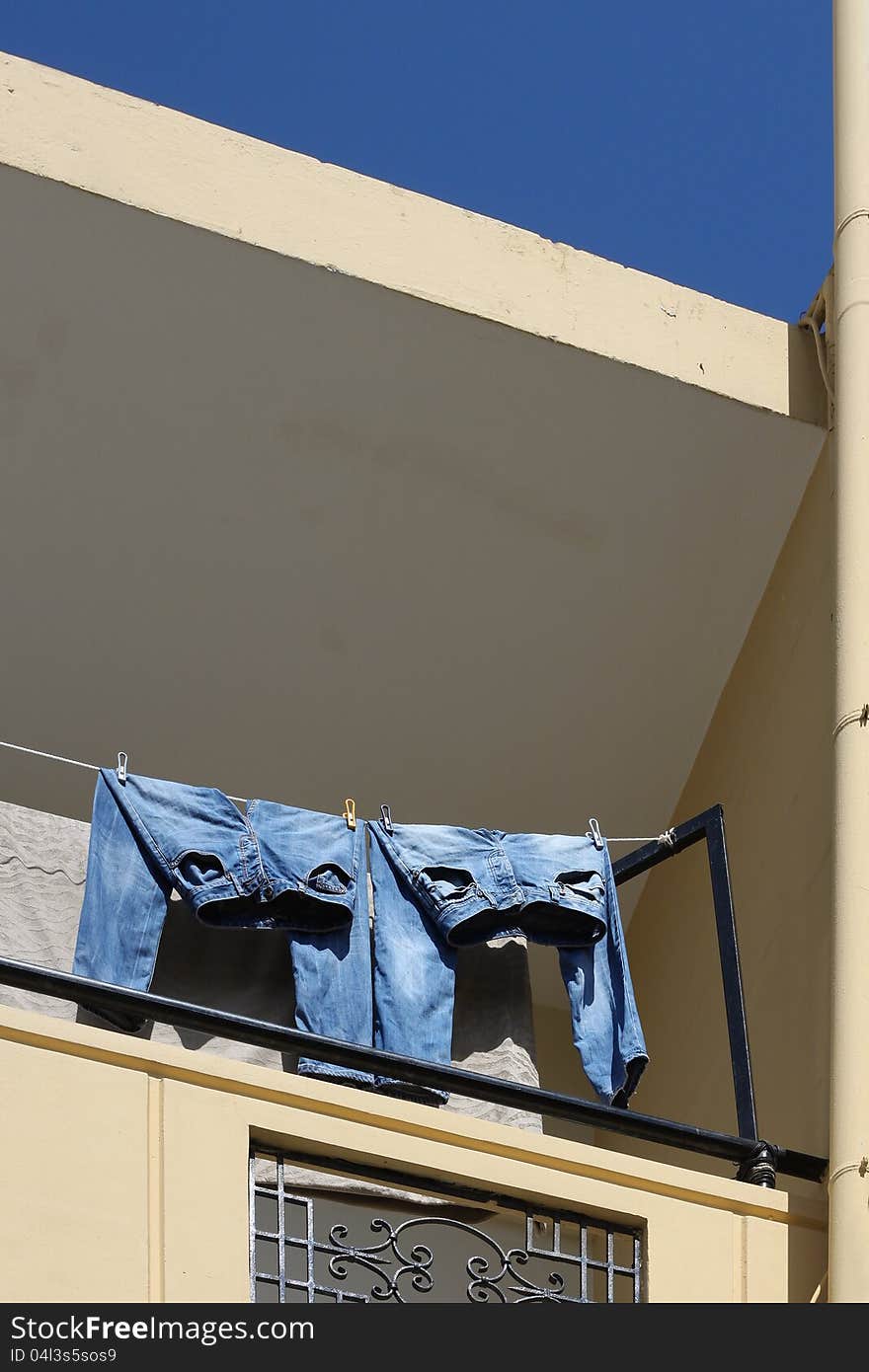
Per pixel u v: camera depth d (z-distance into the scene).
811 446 10.14
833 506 9.40
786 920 9.73
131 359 9.77
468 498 10.18
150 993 8.26
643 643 10.57
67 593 10.21
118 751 10.60
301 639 10.41
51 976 7.86
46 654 10.34
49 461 9.95
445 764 10.78
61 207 9.39
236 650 10.41
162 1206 7.57
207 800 8.81
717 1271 8.19
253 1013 8.75
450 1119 8.09
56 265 9.55
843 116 9.95
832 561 9.39
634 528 10.33
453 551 10.29
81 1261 7.38
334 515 10.15
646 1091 10.72
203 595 10.27
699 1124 10.16
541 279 9.94
